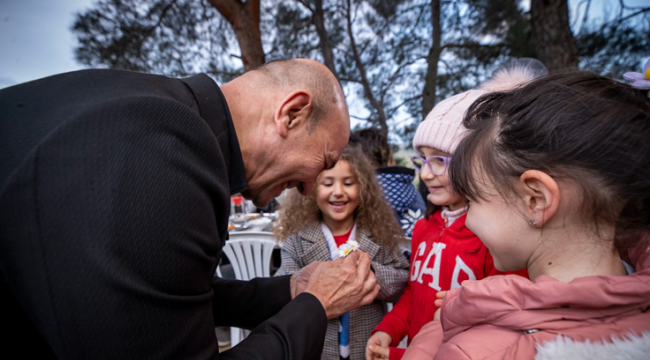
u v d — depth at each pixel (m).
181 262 0.53
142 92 0.59
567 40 5.16
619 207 0.49
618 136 0.48
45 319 0.44
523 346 0.48
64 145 0.47
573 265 0.53
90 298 0.44
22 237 0.44
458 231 1.14
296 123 0.82
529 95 0.57
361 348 1.45
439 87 9.50
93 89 0.58
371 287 1.01
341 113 0.90
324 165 0.94
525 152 0.54
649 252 0.58
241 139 0.82
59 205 0.45
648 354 0.41
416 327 1.25
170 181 0.52
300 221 1.64
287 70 0.85
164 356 0.50
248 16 6.62
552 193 0.50
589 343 0.44
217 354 0.62
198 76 0.78
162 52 8.09
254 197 0.95
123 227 0.46
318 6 9.17
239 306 1.12
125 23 7.38
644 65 0.55
